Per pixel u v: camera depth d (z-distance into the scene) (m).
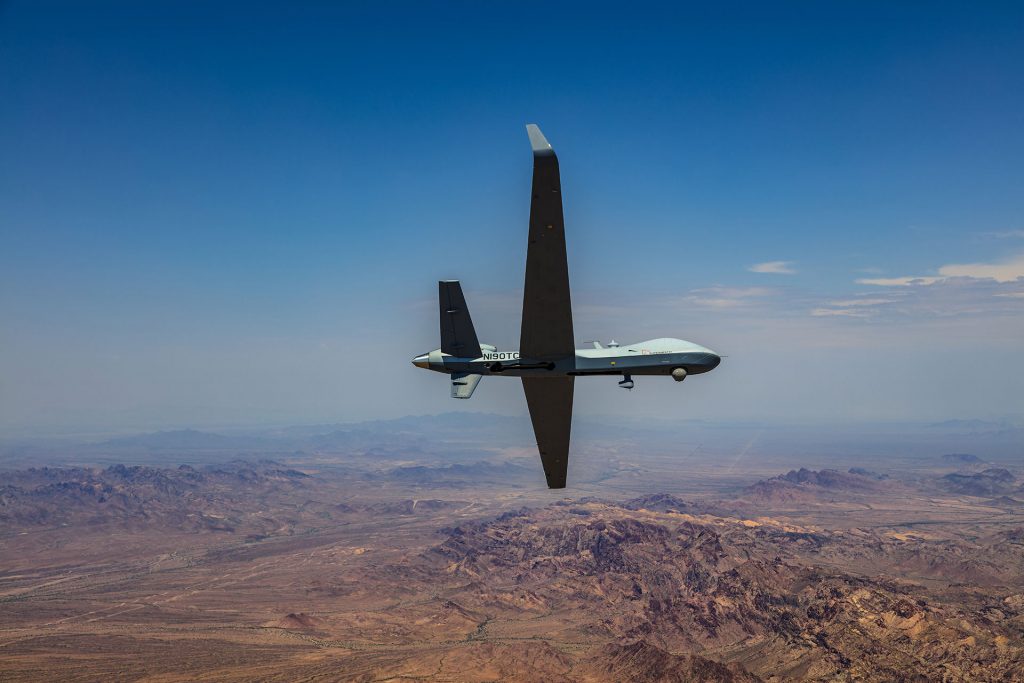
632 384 38.25
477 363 38.66
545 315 35.31
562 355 37.50
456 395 38.56
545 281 33.91
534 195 31.64
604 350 38.22
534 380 39.22
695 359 38.09
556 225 32.28
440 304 39.09
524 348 37.12
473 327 38.94
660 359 38.12
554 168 31.02
